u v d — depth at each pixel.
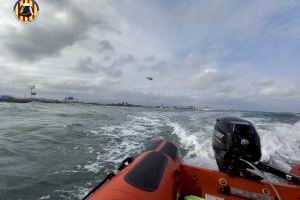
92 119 12.95
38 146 5.87
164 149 3.10
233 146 2.78
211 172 2.79
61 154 5.28
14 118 11.60
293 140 7.29
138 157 2.56
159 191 1.90
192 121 13.12
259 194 2.54
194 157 5.15
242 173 2.65
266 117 16.95
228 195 2.63
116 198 1.62
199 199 2.46
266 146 6.27
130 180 1.92
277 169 2.73
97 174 4.12
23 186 3.50
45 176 3.93
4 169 4.12
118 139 7.20
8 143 6.00
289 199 2.46
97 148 5.97
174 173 2.41
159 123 11.90
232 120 3.14
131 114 19.19
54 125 9.44
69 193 3.37
